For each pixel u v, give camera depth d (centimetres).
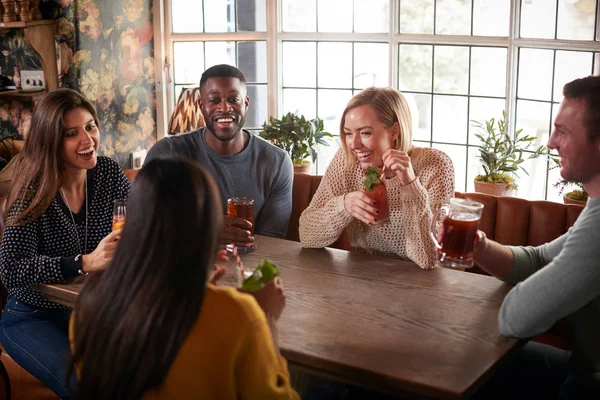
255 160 276
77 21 360
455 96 396
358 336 166
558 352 205
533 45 363
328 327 171
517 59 374
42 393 255
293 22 423
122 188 242
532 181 382
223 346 123
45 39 359
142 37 409
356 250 242
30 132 220
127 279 123
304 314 178
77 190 233
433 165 227
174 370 123
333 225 225
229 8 420
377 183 211
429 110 407
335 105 427
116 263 125
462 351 158
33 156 220
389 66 407
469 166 401
